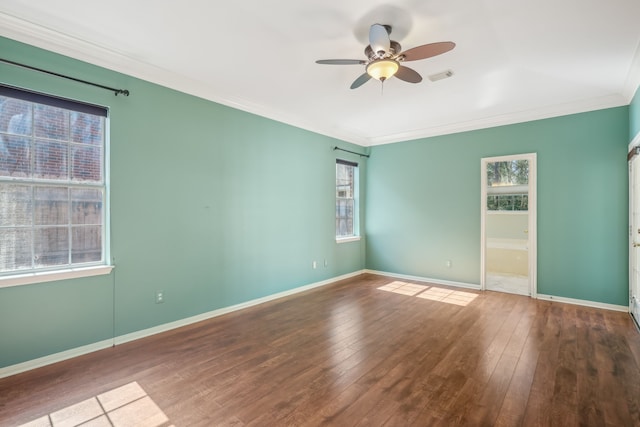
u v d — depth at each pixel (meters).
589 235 4.19
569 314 3.87
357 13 2.27
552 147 4.43
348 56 2.93
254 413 1.99
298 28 2.48
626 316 3.79
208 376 2.43
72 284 2.75
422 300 4.47
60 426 1.88
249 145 4.20
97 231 2.96
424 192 5.64
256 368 2.56
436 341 3.08
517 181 6.29
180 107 3.47
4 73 2.40
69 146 2.80
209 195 3.75
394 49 2.55
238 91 3.79
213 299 3.80
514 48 2.74
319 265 5.33
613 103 4.00
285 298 4.59
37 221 2.65
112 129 2.97
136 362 2.66
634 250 3.72
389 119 4.94
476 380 2.37
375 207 6.27
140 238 3.16
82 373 2.47
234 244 4.03
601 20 2.29
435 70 3.18
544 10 2.19
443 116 4.76
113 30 2.52
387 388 2.27
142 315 3.19
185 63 3.09
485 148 4.99
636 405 2.06
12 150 2.53
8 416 1.96
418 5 2.17
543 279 4.51
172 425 1.88
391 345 2.99
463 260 5.23
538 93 3.84
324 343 3.04
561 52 2.80
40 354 2.58
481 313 3.91
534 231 4.55
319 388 2.27
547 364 2.61
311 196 5.17
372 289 5.09
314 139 5.22
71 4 2.19
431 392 2.21
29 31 2.45
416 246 5.74
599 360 2.68
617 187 4.01
